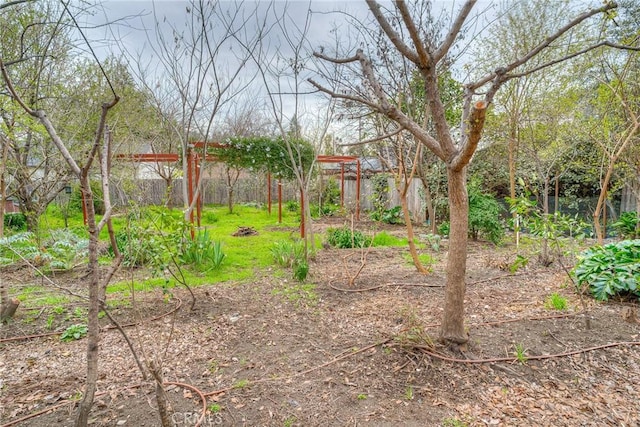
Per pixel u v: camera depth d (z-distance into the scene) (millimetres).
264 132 13719
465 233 2762
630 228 6961
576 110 6742
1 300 3680
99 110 6723
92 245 1747
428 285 4789
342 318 3732
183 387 2477
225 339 3271
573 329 3232
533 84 7070
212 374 2668
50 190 6516
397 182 5500
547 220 3775
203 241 6012
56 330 3490
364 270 5711
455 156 2553
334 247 7684
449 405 2270
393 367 2670
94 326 1794
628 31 5941
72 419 2160
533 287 4629
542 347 2914
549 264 5691
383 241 8164
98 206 10586
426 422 2121
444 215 10328
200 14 5383
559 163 7430
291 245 6637
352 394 2389
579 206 10000
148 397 2367
